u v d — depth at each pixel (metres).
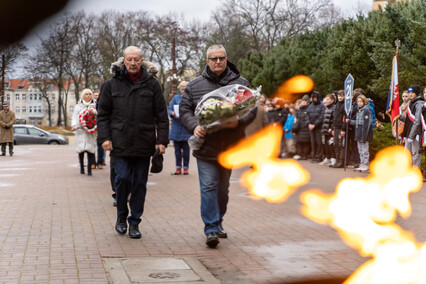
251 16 44.12
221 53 5.06
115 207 7.50
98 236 5.38
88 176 12.06
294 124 15.83
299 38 30.39
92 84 54.25
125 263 4.15
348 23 22.50
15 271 3.86
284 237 5.38
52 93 98.25
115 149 5.30
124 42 46.06
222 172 5.27
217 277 3.79
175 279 3.67
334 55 19.56
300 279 3.72
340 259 4.39
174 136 12.23
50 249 4.70
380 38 17.78
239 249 4.80
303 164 14.60
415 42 15.63
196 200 8.18
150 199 8.29
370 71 18.31
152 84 5.36
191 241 5.16
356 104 13.02
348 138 13.52
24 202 7.91
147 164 5.42
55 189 9.59
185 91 5.20
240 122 4.95
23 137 34.44
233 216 6.75
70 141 43.59
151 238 5.30
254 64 31.92
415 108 10.80
